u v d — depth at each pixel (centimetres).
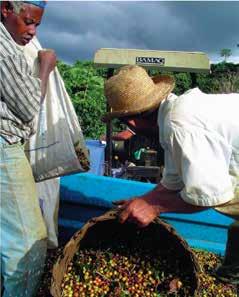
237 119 257
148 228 298
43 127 326
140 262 300
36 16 281
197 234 405
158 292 285
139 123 279
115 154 531
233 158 260
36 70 311
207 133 246
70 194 403
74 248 286
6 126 269
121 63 490
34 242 282
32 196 285
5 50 262
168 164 270
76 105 1196
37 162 331
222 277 341
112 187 396
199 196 242
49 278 316
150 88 267
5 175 270
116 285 286
